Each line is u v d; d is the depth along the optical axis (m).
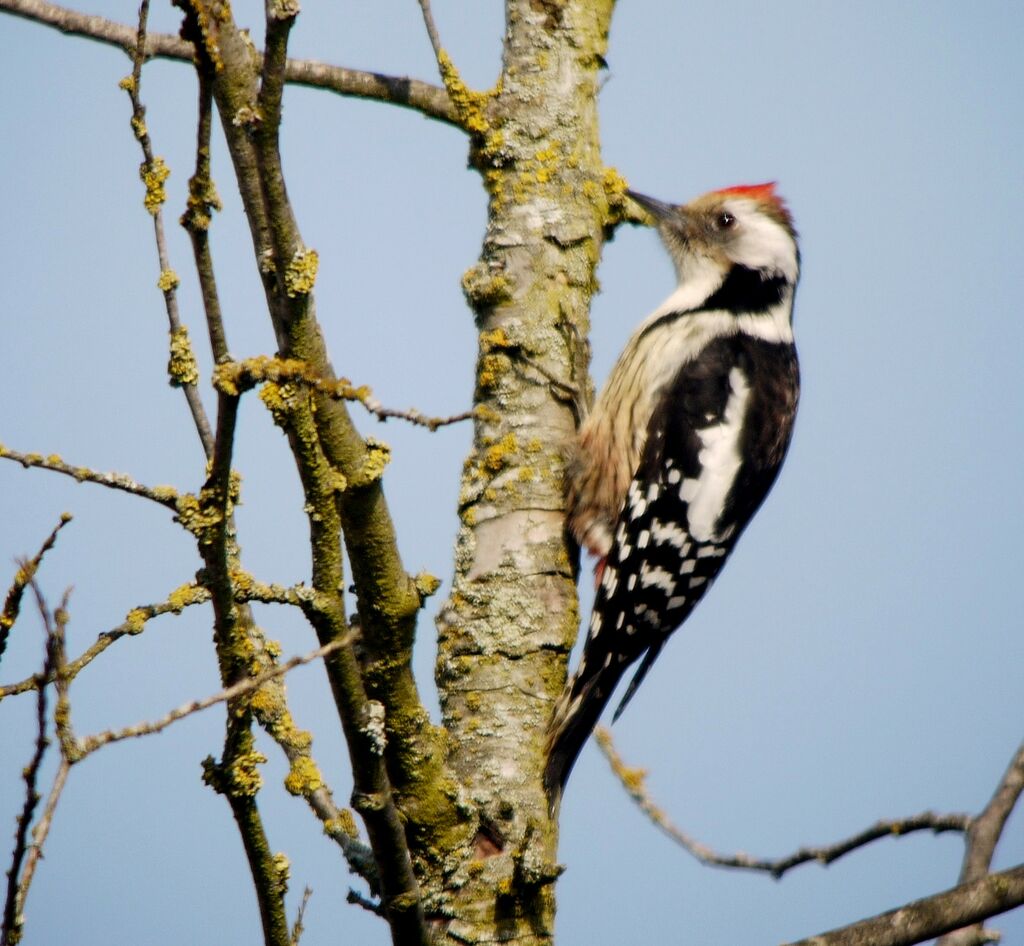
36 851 4.60
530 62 8.79
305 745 6.73
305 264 5.55
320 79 8.43
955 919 5.76
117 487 5.43
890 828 7.32
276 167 5.40
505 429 8.35
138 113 5.75
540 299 8.50
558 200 8.62
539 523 8.15
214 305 5.25
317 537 5.69
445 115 8.66
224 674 5.62
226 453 5.31
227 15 5.65
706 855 7.86
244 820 5.62
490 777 7.42
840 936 5.77
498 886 6.97
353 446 5.89
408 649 6.34
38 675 4.86
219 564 5.47
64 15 8.02
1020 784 7.14
